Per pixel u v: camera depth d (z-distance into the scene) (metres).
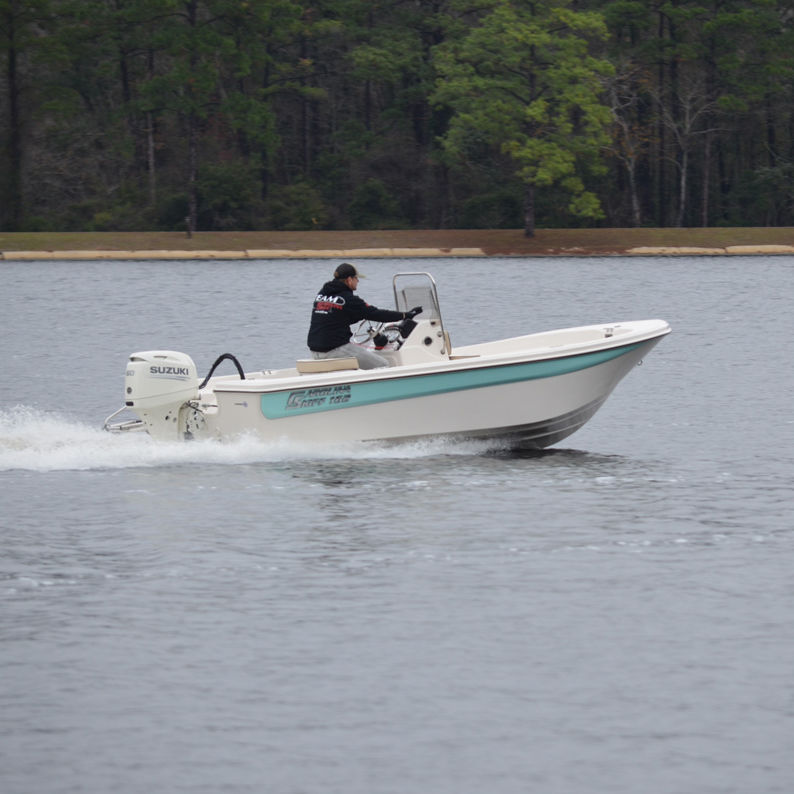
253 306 141.12
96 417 67.25
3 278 190.75
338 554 39.94
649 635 33.16
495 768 26.44
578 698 29.52
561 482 49.91
